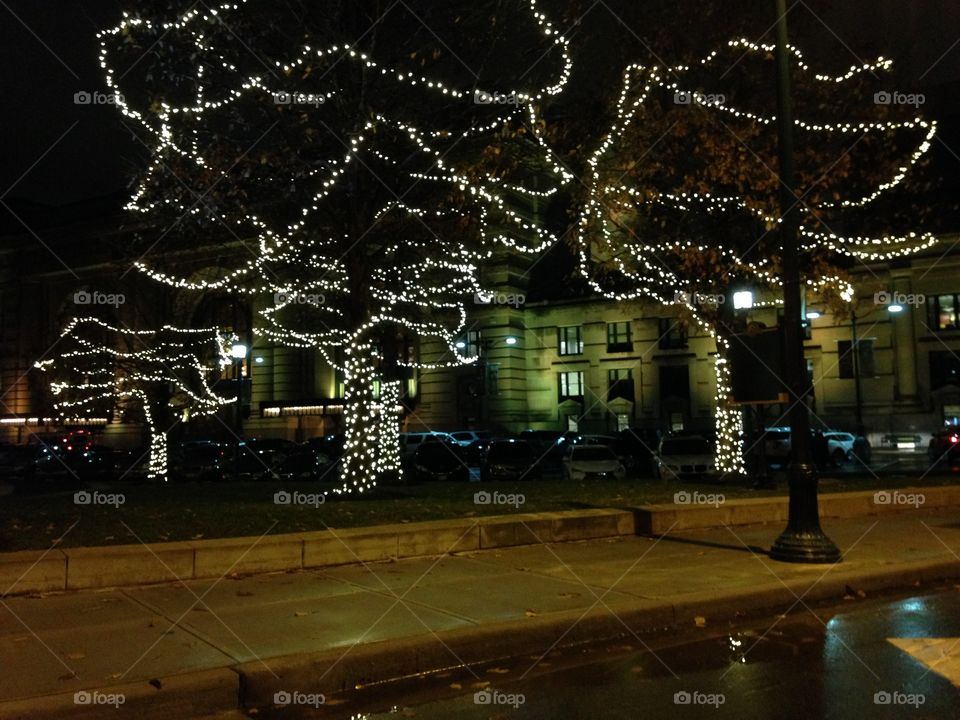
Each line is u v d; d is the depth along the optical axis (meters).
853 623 8.86
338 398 51.25
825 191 18.56
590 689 6.75
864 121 17.86
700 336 49.75
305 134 15.36
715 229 19.77
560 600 8.96
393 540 11.37
